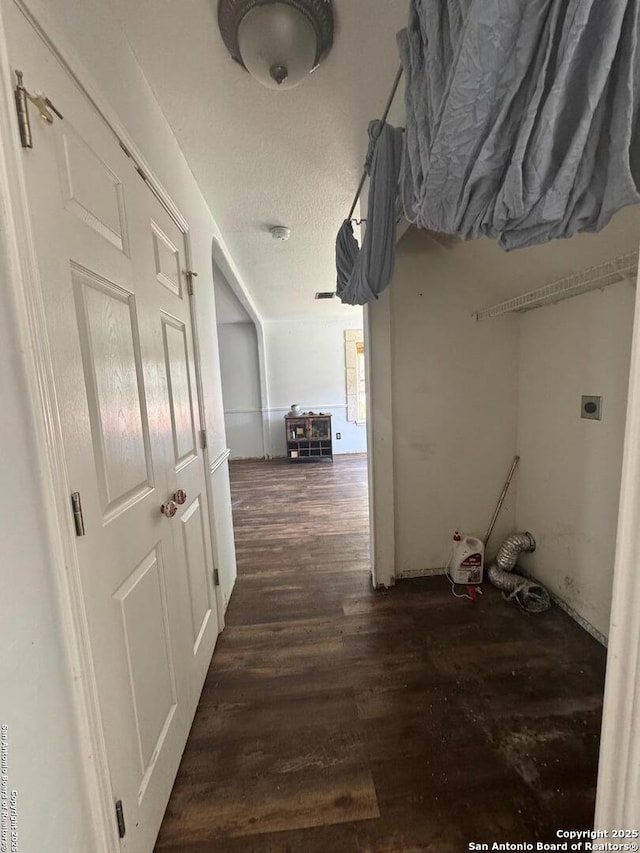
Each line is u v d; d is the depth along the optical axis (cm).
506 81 63
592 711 141
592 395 175
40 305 64
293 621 201
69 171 76
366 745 130
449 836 104
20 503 60
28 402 62
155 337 123
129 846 89
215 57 115
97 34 92
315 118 143
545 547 214
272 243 270
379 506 227
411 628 192
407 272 220
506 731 133
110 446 90
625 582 56
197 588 158
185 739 131
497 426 236
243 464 593
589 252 148
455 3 68
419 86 85
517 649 174
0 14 57
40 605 63
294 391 625
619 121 61
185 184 167
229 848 103
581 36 55
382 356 218
